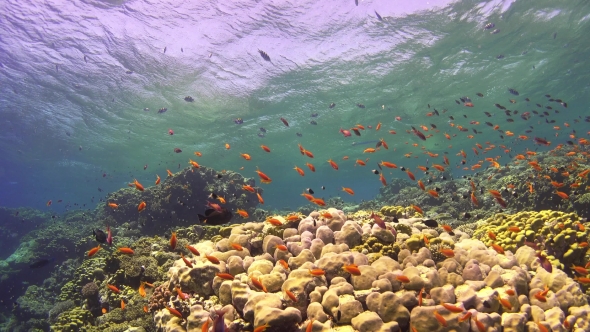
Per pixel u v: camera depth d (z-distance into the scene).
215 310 3.54
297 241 4.61
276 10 12.78
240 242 4.75
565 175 9.79
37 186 61.44
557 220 5.55
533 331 3.33
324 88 19.08
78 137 27.28
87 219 19.12
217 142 27.42
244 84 18.22
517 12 13.77
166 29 13.64
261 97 19.70
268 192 56.06
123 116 22.30
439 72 18.00
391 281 3.59
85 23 13.48
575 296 3.88
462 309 3.15
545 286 3.98
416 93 20.28
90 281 8.29
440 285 3.64
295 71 17.16
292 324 3.20
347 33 14.31
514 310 3.55
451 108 23.22
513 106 25.03
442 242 4.52
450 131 28.83
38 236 16.53
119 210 15.04
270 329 3.13
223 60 15.87
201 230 8.80
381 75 17.91
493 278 3.80
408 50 15.79
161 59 15.68
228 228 5.67
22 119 24.05
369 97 20.44
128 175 40.34
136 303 6.04
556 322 3.43
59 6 12.58
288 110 21.77
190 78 17.25
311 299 3.42
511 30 14.84
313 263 3.94
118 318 5.85
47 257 15.41
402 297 3.35
